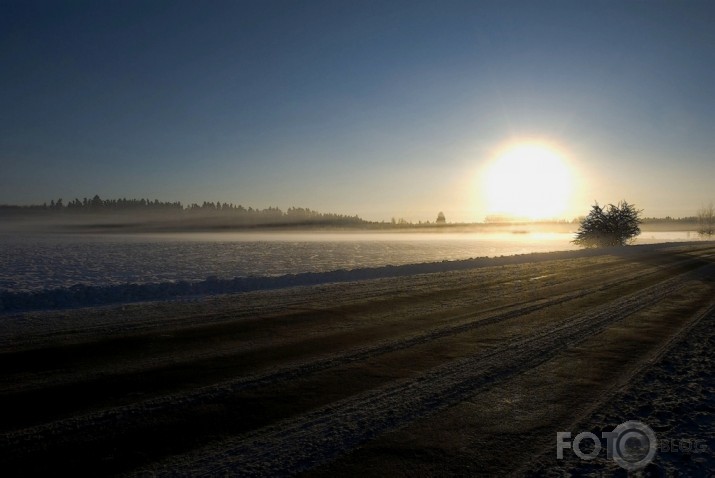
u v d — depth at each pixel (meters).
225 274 29.30
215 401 6.32
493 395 6.71
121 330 10.38
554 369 7.98
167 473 4.50
